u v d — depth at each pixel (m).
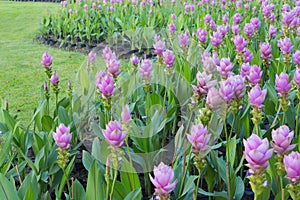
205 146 1.65
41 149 2.31
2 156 2.21
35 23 10.77
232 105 2.04
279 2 7.43
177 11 7.20
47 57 2.85
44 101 2.78
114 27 7.59
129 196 1.72
